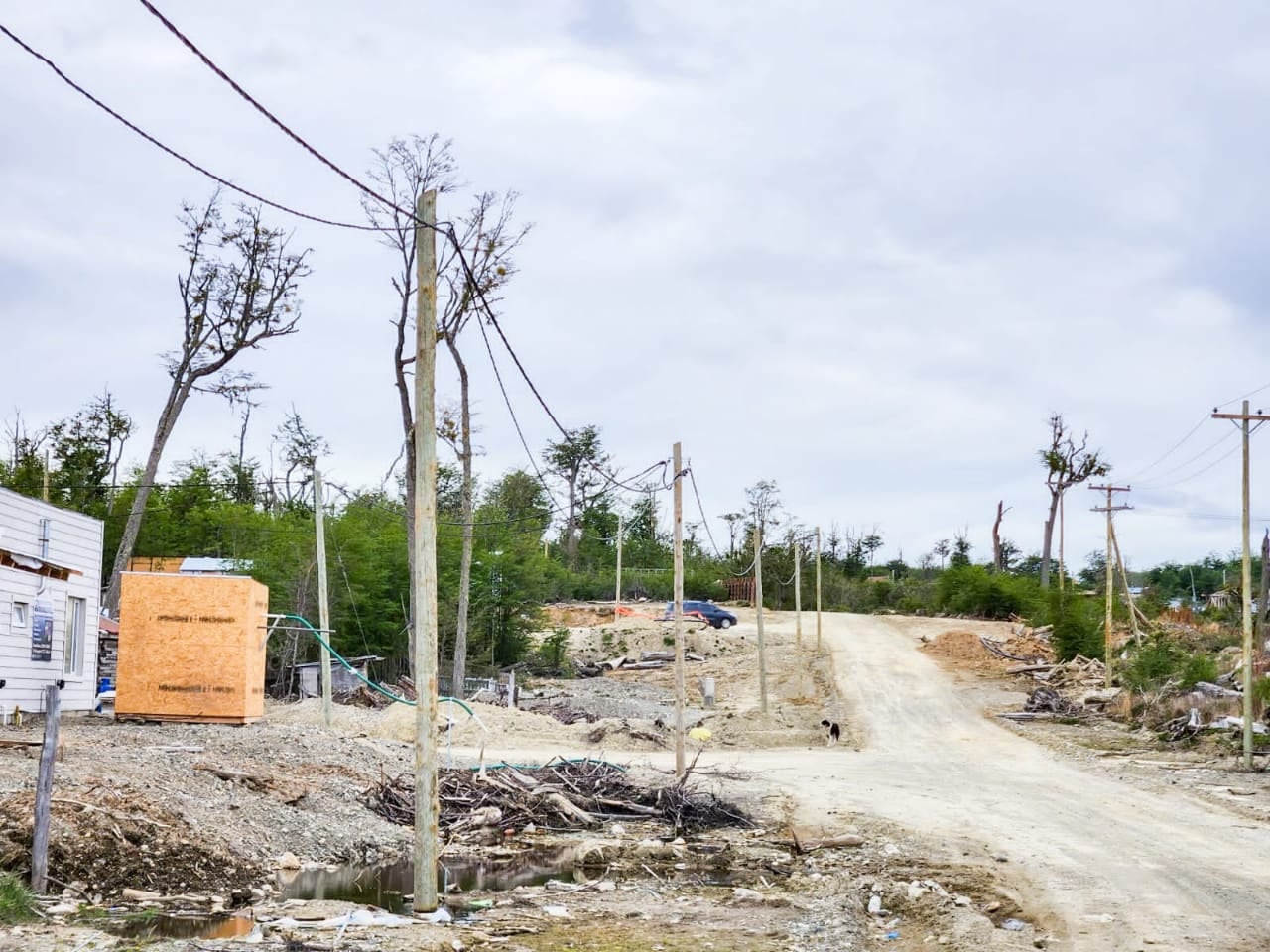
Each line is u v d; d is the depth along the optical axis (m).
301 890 15.70
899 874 17.67
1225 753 35.50
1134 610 62.28
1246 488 33.44
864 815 23.36
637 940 13.18
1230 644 61.66
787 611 88.56
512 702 44.94
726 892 16.55
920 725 45.91
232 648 28.78
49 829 13.80
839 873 17.84
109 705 33.53
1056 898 15.90
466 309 50.16
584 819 22.05
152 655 28.72
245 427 81.75
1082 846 19.95
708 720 45.56
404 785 22.69
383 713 36.75
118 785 16.97
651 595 92.06
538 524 88.25
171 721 28.56
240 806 18.36
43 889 13.38
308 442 82.12
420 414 13.67
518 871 18.02
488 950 12.34
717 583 96.19
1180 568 115.75
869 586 101.69
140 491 52.69
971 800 25.81
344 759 24.39
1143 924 14.41
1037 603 80.56
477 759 30.50
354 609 53.53
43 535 28.03
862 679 57.31
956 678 57.75
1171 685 46.59
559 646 63.59
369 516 64.25
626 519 105.25
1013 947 13.45
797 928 14.12
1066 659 62.50
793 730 44.06
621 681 60.16
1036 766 33.66
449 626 56.91
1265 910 15.18
